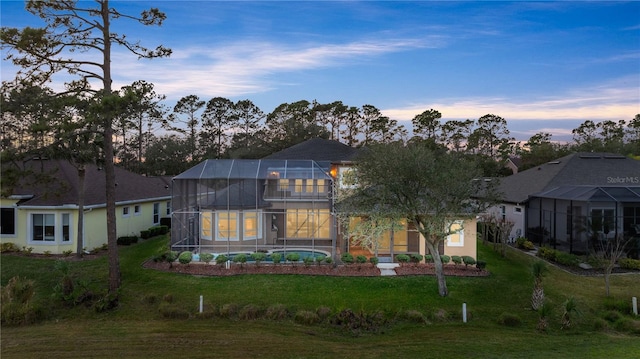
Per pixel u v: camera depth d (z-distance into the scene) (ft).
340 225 73.41
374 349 38.01
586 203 73.77
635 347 38.04
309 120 239.71
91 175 86.58
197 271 61.36
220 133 229.04
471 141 265.75
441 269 53.16
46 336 40.91
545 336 42.22
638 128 238.27
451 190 48.55
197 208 72.59
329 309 47.47
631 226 73.00
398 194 50.21
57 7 49.06
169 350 37.27
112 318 46.73
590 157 100.27
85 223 74.43
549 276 62.80
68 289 51.01
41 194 73.72
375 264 64.64
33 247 72.18
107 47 53.47
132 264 65.82
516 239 90.74
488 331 43.50
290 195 77.71
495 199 51.85
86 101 49.26
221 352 36.86
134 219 91.45
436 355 35.91
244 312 46.93
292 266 63.72
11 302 46.06
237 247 75.41
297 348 38.11
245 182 74.43
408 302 50.67
